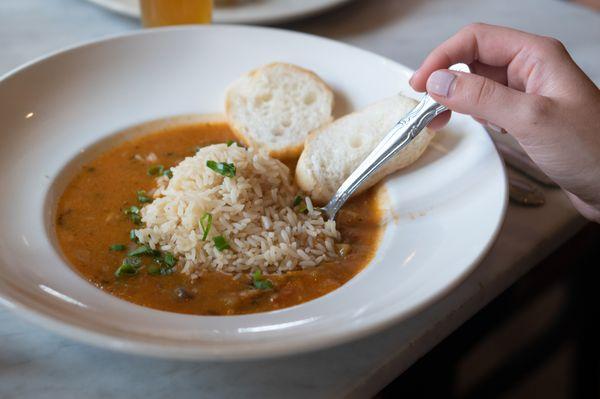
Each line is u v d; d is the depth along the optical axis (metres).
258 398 0.33
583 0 0.94
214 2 0.61
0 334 0.35
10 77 0.46
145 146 0.49
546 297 0.73
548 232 0.43
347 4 0.68
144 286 0.38
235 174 0.43
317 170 0.45
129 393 0.33
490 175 0.41
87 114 0.48
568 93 0.40
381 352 0.35
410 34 0.64
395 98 0.48
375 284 0.37
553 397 0.69
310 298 0.38
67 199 0.44
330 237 0.42
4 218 0.40
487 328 0.46
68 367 0.34
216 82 0.52
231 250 0.40
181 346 0.30
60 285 0.36
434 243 0.39
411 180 0.44
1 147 0.44
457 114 0.46
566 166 0.40
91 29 0.62
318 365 0.35
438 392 0.45
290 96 0.51
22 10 0.64
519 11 0.70
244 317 0.34
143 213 0.43
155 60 0.51
